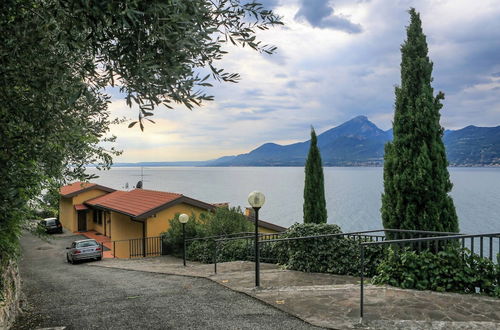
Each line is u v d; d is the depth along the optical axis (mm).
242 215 15938
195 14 2395
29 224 6234
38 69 2518
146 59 2297
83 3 2025
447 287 5535
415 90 7598
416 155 7340
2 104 2629
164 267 12750
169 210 18344
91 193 31953
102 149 6645
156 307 6133
